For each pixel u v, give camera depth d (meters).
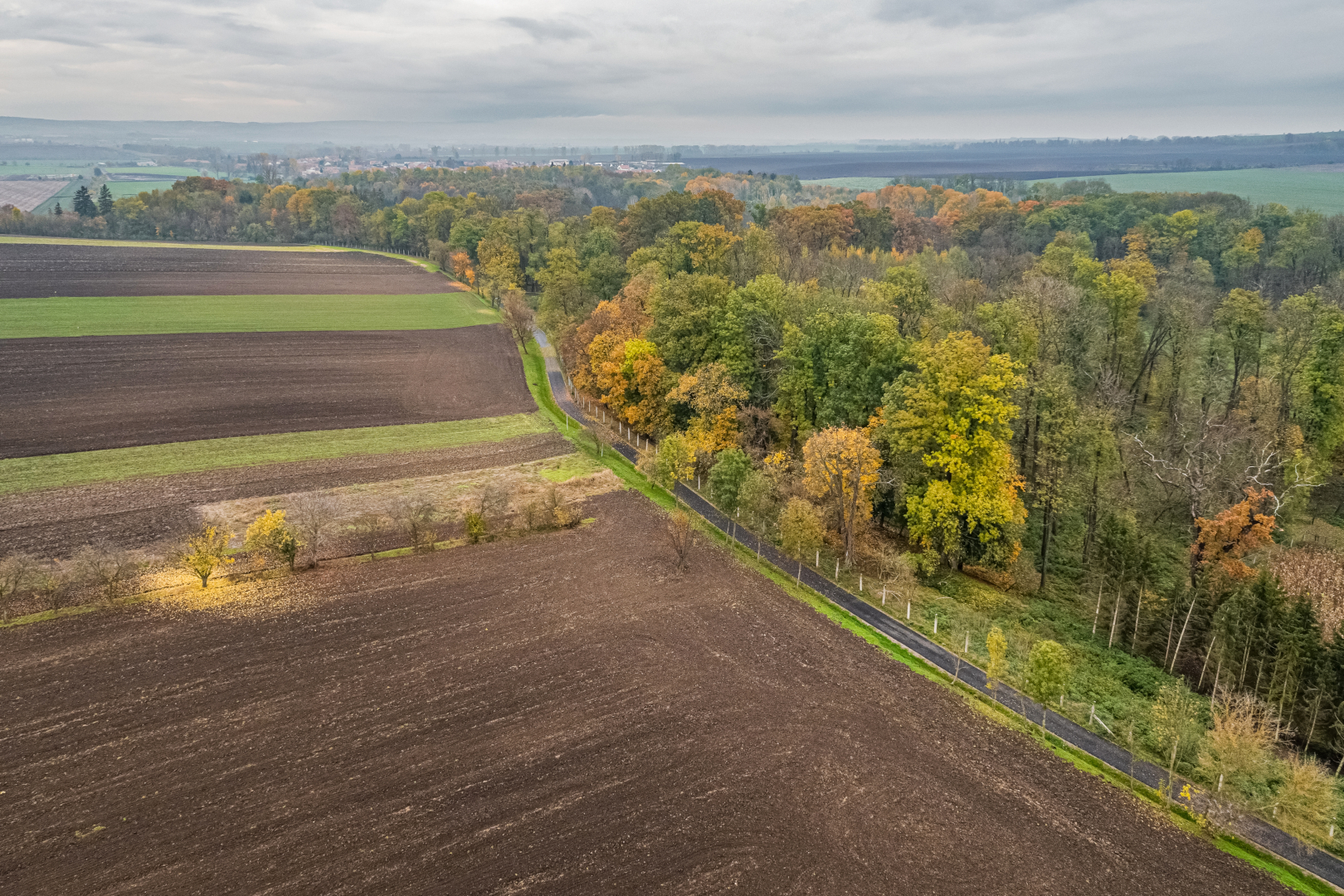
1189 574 55.59
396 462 71.94
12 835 30.08
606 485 68.94
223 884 28.27
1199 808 34.69
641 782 34.09
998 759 37.25
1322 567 56.44
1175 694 40.06
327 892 28.06
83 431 73.81
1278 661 42.06
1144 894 29.84
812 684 42.09
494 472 70.88
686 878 29.25
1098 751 38.72
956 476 55.03
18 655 41.56
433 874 28.97
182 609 46.75
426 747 35.75
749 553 58.66
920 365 57.69
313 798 32.47
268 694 39.06
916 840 31.70
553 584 51.38
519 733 36.94
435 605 48.22
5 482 62.56
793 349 70.00
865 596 53.44
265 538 51.00
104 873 28.59
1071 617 53.91
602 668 42.41
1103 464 56.97
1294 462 59.59
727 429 71.19
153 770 33.72
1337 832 33.88
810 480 57.72
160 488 63.44
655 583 52.12
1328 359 64.12
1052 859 31.27
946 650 47.06
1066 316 74.62
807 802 33.41
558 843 30.64
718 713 39.09
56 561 51.44
